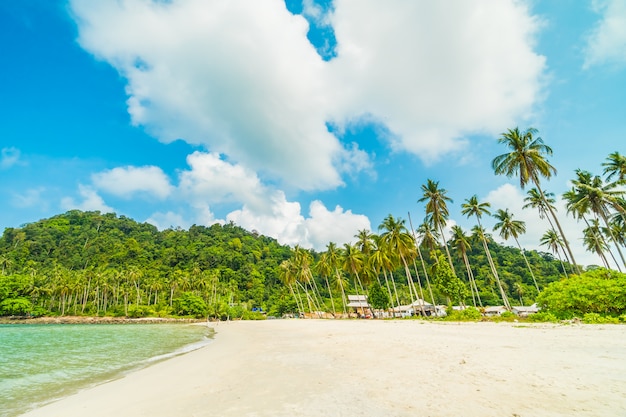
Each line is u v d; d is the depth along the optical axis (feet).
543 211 153.28
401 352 41.57
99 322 286.46
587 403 18.28
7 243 462.19
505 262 326.24
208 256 468.75
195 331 152.87
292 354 48.39
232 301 359.25
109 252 456.04
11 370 50.11
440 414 18.12
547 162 109.40
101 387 35.63
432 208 155.53
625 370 25.23
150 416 22.31
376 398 22.07
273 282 446.60
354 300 274.57
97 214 648.38
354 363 36.52
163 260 451.53
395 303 286.87
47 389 36.88
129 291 337.72
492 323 86.28
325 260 244.63
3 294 280.10
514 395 20.51
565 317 77.20
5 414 27.20
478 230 177.78
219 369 40.34
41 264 412.98
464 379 25.25
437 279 143.43
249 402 23.66
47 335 132.57
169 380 35.91
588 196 123.13
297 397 23.93
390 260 179.63
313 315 268.62
